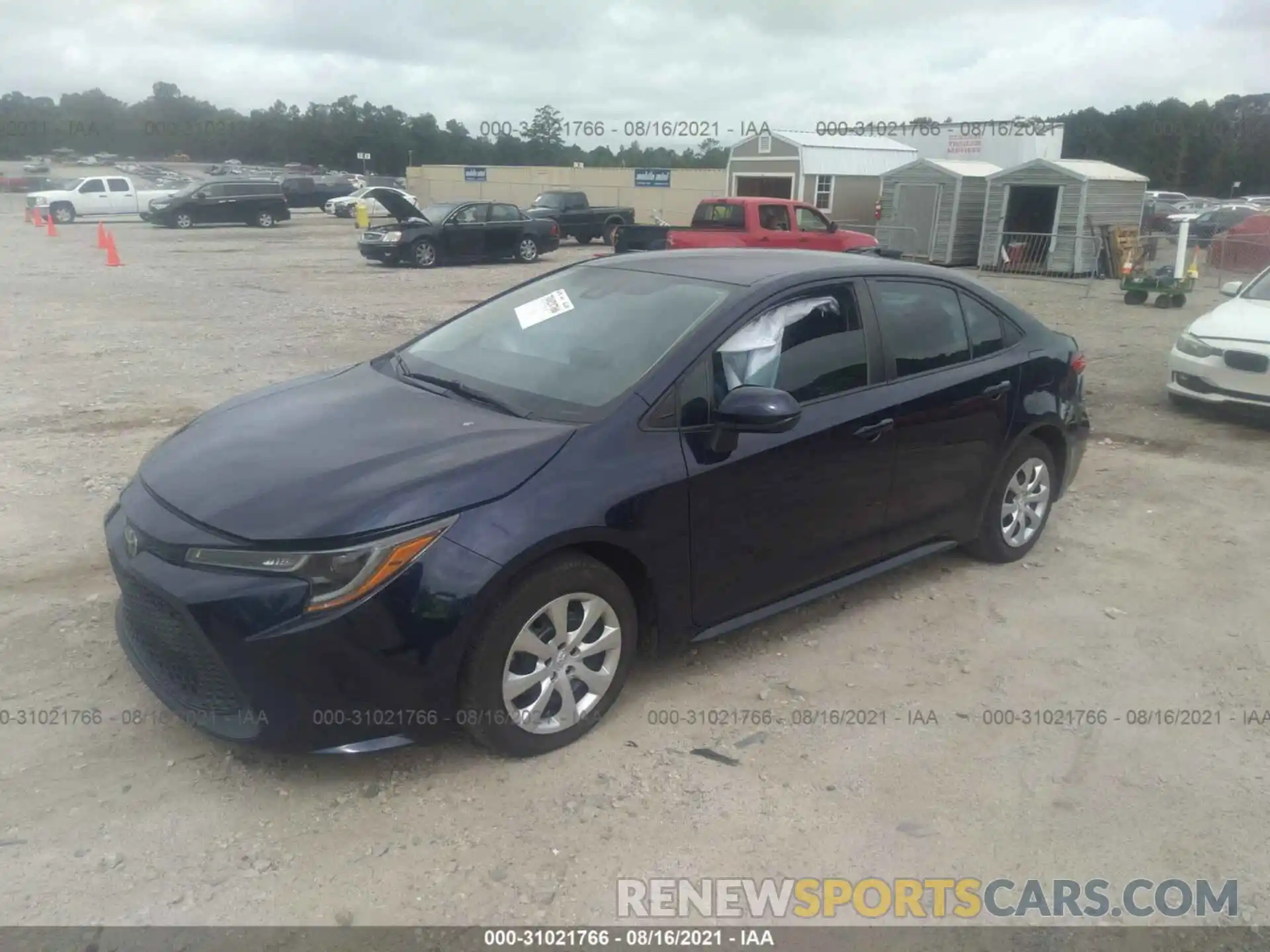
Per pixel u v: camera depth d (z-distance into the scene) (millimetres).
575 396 3770
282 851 2980
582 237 32250
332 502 3131
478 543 3152
